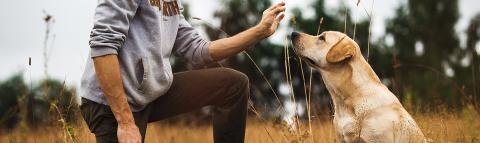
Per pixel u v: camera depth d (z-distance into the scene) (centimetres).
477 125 513
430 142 442
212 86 403
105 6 363
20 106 580
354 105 433
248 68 2036
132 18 372
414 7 2936
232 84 402
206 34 1678
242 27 2180
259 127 641
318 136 513
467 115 543
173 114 408
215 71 407
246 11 2189
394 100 432
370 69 445
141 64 373
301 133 456
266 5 2198
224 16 2170
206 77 404
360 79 437
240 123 407
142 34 376
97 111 376
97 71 357
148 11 375
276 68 2227
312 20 2391
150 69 374
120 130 359
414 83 1864
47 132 575
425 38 2902
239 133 408
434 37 2895
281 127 478
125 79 371
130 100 372
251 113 836
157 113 404
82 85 383
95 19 362
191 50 423
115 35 358
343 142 440
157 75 379
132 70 370
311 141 450
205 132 729
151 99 382
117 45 360
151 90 377
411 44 2823
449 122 520
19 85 588
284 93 1825
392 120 416
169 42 394
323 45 457
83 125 482
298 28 2375
